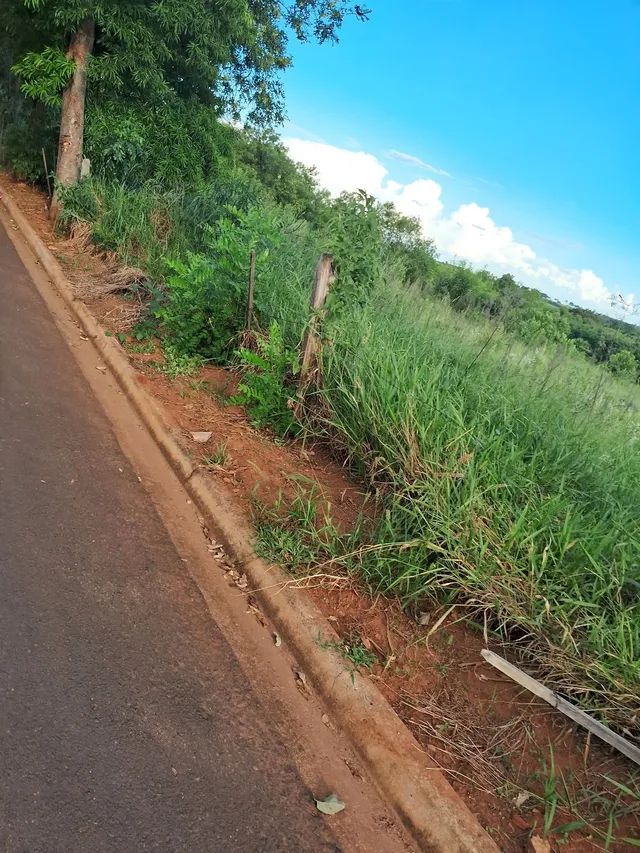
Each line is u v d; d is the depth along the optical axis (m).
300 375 4.87
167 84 11.66
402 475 3.97
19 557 3.02
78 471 3.92
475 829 2.28
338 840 2.26
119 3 9.85
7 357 5.23
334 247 4.62
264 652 2.99
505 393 4.95
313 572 3.39
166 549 3.48
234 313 6.05
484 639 3.19
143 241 8.98
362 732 2.63
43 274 8.12
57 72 9.83
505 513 3.56
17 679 2.39
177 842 2.05
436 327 6.54
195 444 4.48
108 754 2.24
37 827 1.94
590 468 4.22
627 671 2.78
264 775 2.39
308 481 4.26
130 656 2.69
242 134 18.47
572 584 3.23
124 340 6.13
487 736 2.69
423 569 3.35
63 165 10.45
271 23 14.36
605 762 2.67
